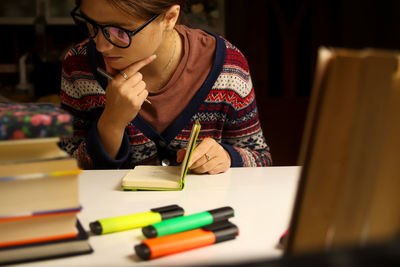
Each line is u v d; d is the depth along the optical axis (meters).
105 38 1.05
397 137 0.41
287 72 4.21
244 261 0.25
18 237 0.56
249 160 1.25
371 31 4.36
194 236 0.61
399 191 0.42
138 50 1.09
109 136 1.15
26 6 4.30
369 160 0.41
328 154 0.41
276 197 0.87
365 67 0.39
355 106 0.40
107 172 1.07
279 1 4.16
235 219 0.74
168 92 1.35
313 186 0.42
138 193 0.90
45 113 0.56
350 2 4.26
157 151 1.42
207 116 1.40
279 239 0.65
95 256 0.58
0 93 3.82
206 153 1.07
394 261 0.25
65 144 1.40
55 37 4.44
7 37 4.50
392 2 4.29
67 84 1.40
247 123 1.48
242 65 1.46
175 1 1.11
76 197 0.57
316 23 4.25
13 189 0.54
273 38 4.20
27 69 3.85
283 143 3.94
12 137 0.53
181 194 0.89
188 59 1.36
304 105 3.96
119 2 0.99
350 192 0.42
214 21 4.11
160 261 0.57
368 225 0.43
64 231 0.58
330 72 0.39
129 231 0.68
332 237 0.43
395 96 0.40
